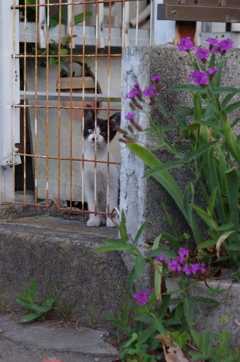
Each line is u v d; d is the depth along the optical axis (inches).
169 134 110.7
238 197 98.3
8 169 155.4
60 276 121.9
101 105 184.1
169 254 95.3
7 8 148.9
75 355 100.8
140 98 96.2
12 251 129.3
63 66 173.5
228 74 114.8
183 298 98.3
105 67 187.5
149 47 107.0
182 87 94.5
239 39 189.6
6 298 130.2
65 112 171.2
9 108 151.6
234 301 96.5
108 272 115.5
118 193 158.6
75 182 170.6
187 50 95.1
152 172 94.8
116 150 179.0
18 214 153.8
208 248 106.5
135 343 98.4
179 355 91.4
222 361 86.7
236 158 95.3
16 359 99.4
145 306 92.0
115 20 220.5
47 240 123.3
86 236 124.7
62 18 178.9
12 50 151.0
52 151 169.9
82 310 118.3
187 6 113.1
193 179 109.2
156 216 110.7
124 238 96.9
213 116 96.4
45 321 119.6
